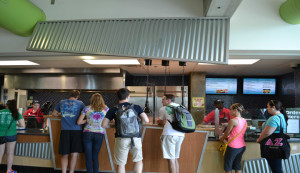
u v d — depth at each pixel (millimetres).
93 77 6750
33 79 6977
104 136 3998
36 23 3998
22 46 4234
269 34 3764
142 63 5621
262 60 5066
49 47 3873
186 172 3795
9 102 3951
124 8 3996
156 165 3865
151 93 6926
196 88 6840
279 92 7355
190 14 3830
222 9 3367
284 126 3170
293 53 4020
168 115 3398
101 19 3926
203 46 3580
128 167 3918
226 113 4727
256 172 3658
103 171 3980
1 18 3355
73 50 3820
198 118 6770
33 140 4176
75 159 3783
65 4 4125
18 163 4195
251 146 3703
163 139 3393
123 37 3795
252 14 3818
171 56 3611
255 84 7379
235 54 4176
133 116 3039
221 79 7469
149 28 3775
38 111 5410
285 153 3092
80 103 3865
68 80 6844
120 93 3174
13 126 3945
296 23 3678
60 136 3775
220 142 3760
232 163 3361
